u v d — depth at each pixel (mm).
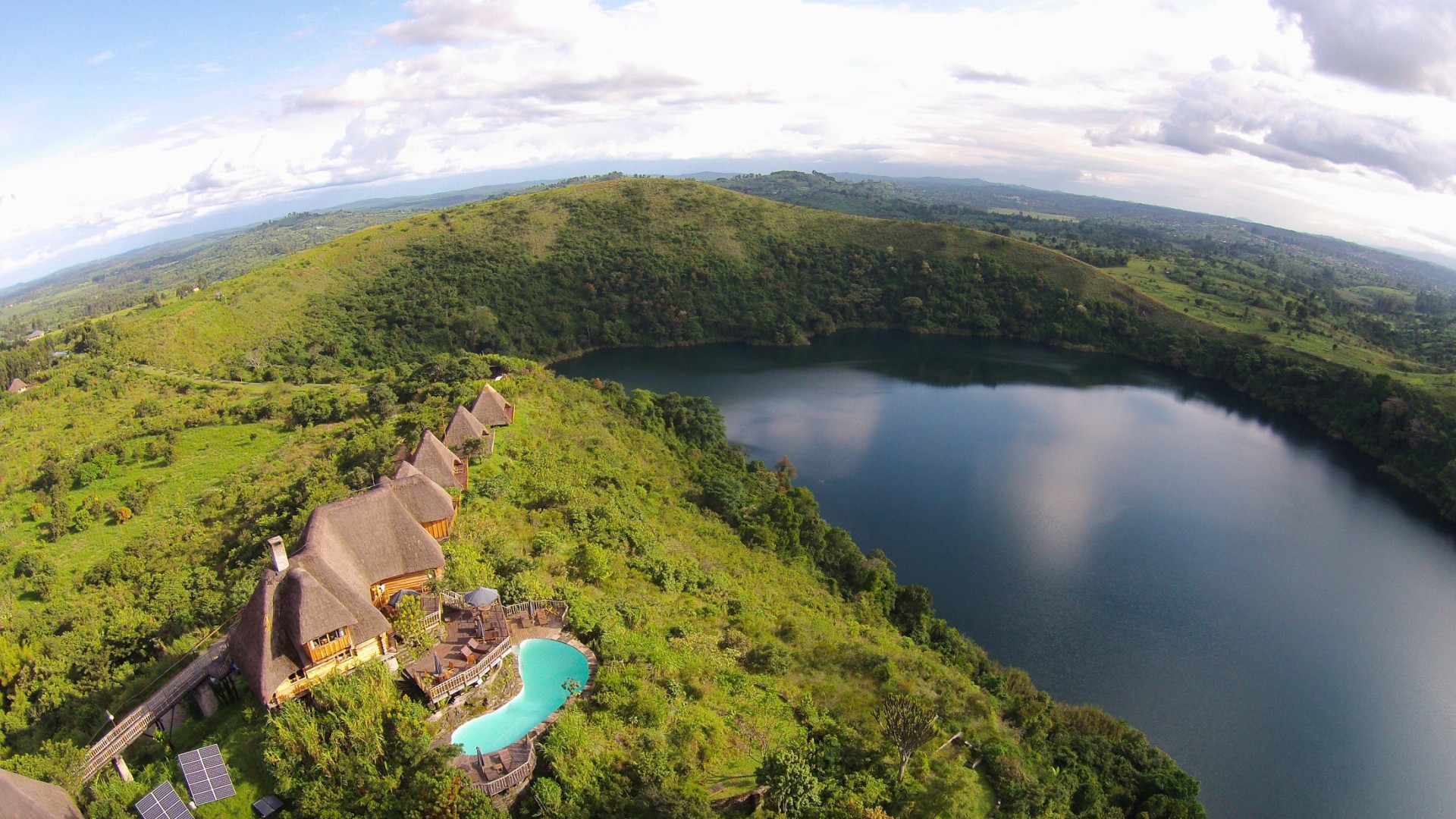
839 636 55094
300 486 65062
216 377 130500
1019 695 56625
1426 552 92938
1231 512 101312
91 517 76062
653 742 31734
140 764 29375
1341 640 73812
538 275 197375
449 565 40031
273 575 30344
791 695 41750
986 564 85500
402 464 47562
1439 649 72812
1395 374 144375
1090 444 124688
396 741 27812
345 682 29531
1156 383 164375
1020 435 127938
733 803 30562
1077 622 75250
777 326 194875
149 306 167125
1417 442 115250
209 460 88375
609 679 34438
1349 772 58344
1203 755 59594
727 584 57938
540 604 39281
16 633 49844
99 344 135375
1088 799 44156
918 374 166625
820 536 78688
